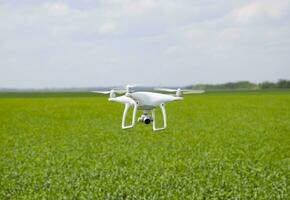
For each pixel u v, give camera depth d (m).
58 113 63.91
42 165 26.14
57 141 36.22
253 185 20.95
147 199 18.92
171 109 68.81
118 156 28.50
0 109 72.75
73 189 20.72
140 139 36.16
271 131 41.69
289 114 59.44
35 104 86.31
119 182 21.55
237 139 36.44
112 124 48.12
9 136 39.47
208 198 18.84
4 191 20.55
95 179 22.41
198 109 68.62
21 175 23.56
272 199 18.95
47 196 19.44
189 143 34.09
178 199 18.78
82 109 71.56
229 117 55.47
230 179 21.95
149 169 24.39
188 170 24.11
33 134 40.81
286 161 26.95
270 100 92.88
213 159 27.31
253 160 27.23
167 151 30.25
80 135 39.69
